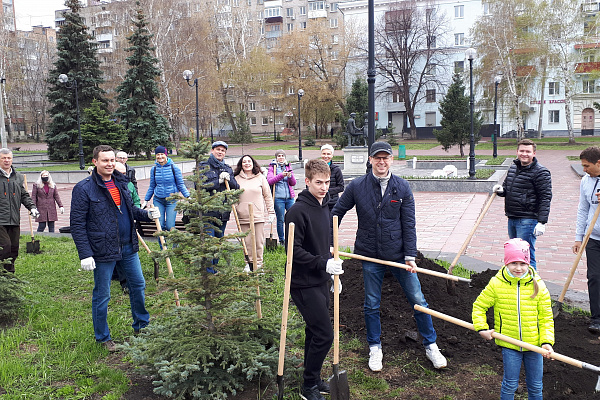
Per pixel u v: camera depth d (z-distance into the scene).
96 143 31.94
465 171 24.47
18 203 7.44
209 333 3.95
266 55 56.44
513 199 6.04
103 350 4.73
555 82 50.34
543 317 3.38
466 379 4.11
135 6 44.00
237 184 7.07
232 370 3.85
